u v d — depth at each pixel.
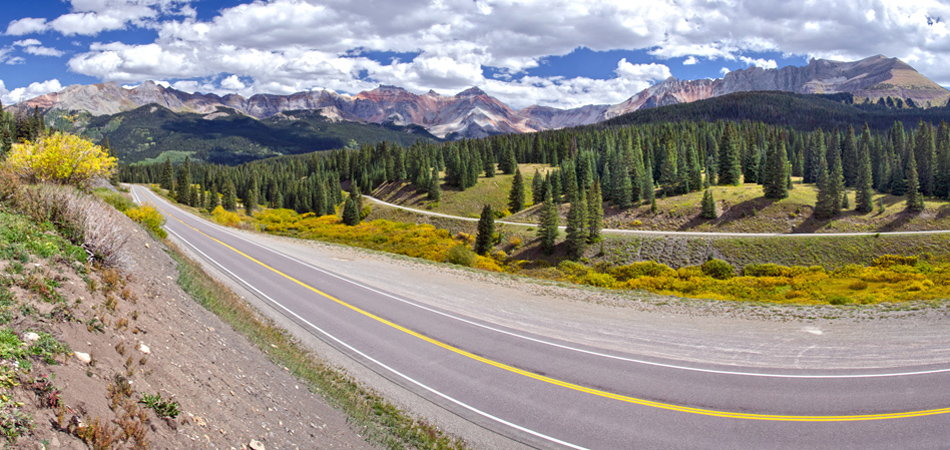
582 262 74.12
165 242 26.08
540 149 181.50
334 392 10.57
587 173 128.62
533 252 79.75
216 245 35.47
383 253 34.47
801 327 15.30
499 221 98.75
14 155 19.02
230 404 7.53
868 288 42.09
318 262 29.20
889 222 83.31
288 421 8.03
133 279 11.34
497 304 19.09
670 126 196.38
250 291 20.66
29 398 4.87
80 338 6.62
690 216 94.75
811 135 171.00
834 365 12.11
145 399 6.08
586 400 10.77
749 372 11.89
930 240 67.94
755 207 93.38
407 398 10.98
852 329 14.85
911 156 107.56
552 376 12.02
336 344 14.41
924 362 12.05
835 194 88.06
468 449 8.93
